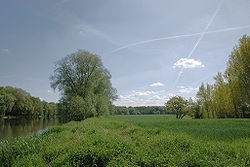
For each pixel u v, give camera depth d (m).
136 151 7.43
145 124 23.33
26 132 29.11
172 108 52.94
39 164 7.11
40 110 81.69
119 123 22.92
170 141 9.25
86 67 39.53
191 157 6.29
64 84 38.44
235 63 34.28
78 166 6.49
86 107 34.31
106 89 43.75
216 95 43.97
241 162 6.17
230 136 11.59
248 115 37.56
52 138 12.59
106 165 6.59
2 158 8.45
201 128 16.72
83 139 10.14
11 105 66.56
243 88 33.59
